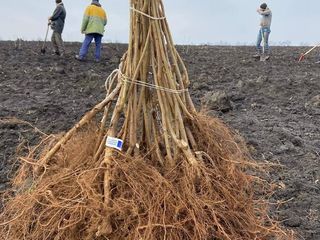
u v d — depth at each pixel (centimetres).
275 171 482
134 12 281
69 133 291
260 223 292
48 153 291
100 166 266
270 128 620
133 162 271
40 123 601
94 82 882
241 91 851
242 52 1580
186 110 291
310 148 557
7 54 1189
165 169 279
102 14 1130
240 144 391
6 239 278
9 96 751
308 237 362
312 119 689
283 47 1916
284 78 991
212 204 263
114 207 252
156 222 251
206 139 294
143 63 283
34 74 935
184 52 1509
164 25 287
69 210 257
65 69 1016
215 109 704
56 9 1186
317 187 450
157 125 294
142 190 261
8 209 289
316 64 1253
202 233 249
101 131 290
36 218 270
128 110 284
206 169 276
